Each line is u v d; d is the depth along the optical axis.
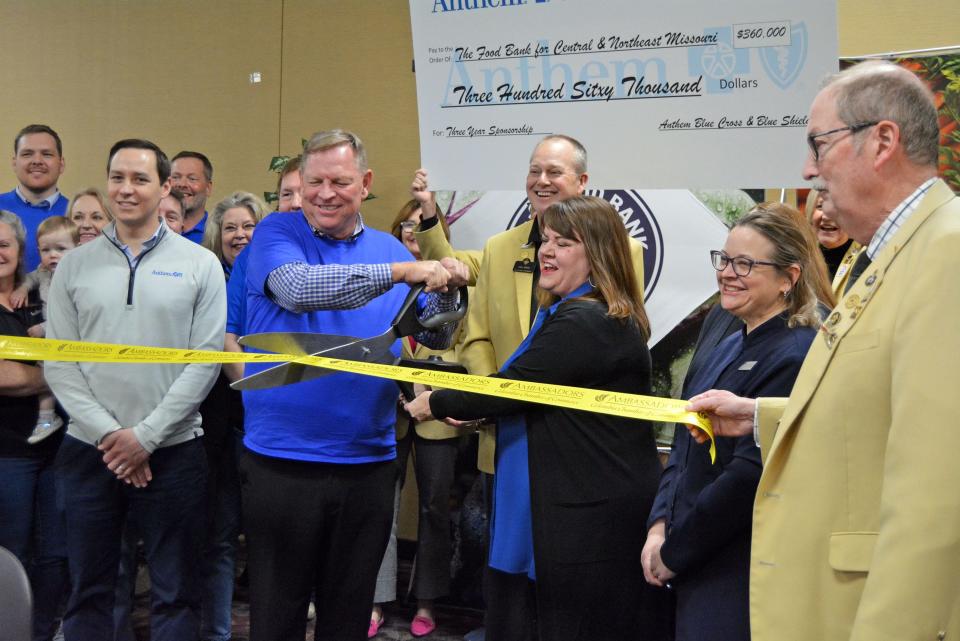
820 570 1.39
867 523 1.35
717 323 2.56
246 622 3.84
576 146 3.05
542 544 2.28
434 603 4.09
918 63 3.42
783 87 2.82
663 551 2.06
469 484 4.03
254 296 2.57
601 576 2.25
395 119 4.91
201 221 4.80
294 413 2.45
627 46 2.96
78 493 2.99
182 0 5.46
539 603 2.29
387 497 2.59
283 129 5.21
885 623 1.18
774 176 2.86
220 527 3.62
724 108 2.88
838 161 1.41
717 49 2.86
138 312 3.00
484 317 3.25
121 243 3.05
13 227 3.49
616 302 2.34
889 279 1.35
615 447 2.29
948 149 3.38
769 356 2.01
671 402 1.96
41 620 3.44
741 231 2.13
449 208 4.07
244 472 2.54
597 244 2.38
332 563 2.55
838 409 1.38
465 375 2.21
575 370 2.27
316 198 2.46
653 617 2.31
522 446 2.39
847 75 1.43
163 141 5.54
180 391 2.96
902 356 1.26
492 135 3.17
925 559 1.17
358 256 2.57
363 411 2.49
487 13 3.10
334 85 5.06
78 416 2.93
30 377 3.31
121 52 5.63
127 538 3.48
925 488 1.19
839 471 1.38
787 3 2.77
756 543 1.49
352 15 5.00
